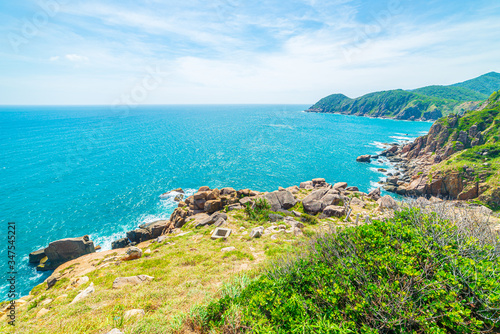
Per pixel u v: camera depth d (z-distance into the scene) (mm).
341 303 5195
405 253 5852
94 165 87312
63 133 150625
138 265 18172
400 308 4434
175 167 86438
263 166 89062
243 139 144125
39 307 12445
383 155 106625
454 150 84312
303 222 29703
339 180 75750
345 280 5582
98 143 125562
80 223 47219
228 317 6188
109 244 40406
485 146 71312
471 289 4668
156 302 9906
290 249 15234
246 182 72625
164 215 51031
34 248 38750
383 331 4551
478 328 4309
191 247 22297
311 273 6469
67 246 33438
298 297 5609
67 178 73500
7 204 55438
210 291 10328
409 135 167000
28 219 48500
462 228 6555
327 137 155000
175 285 12492
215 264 16234
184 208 41625
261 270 11648
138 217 50031
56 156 98125
